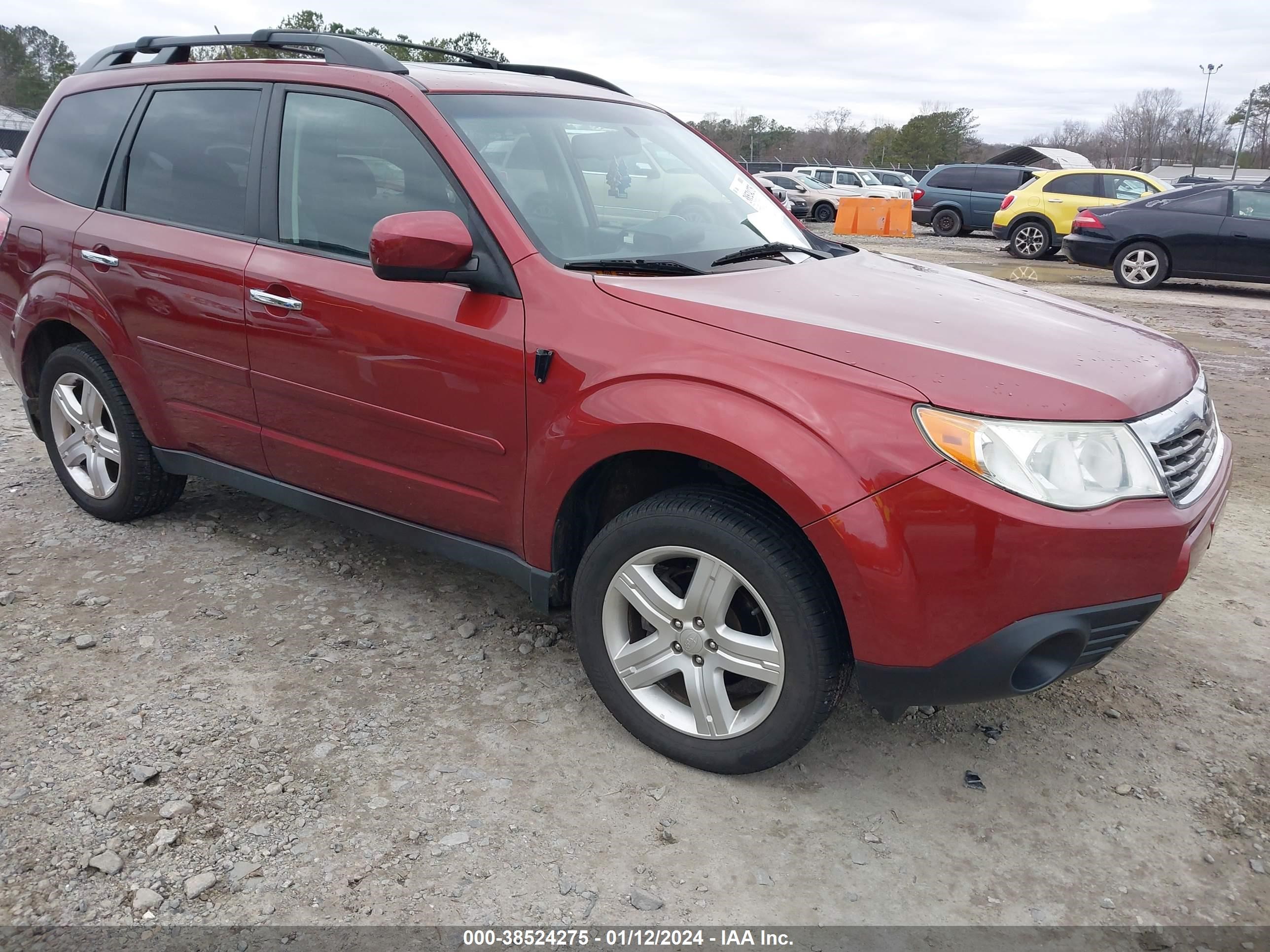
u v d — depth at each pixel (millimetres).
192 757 2592
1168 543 2250
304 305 3072
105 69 4062
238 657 3104
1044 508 2152
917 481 2172
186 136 3574
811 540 2270
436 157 2902
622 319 2551
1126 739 2869
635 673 2658
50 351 4152
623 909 2158
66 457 4113
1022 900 2238
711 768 2596
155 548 3881
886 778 2658
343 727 2760
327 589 3598
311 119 3221
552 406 2613
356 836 2334
